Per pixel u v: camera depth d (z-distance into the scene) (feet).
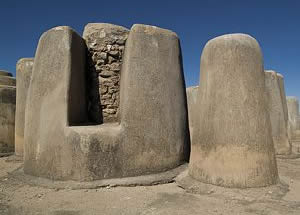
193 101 30.09
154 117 14.43
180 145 15.20
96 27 17.11
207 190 11.94
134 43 14.57
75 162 13.23
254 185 11.68
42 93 14.26
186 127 15.96
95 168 13.24
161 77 14.90
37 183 13.33
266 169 11.99
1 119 24.68
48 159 13.61
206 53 13.25
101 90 16.87
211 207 10.49
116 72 17.02
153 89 14.60
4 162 21.35
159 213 9.99
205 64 13.21
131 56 14.46
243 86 12.18
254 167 11.78
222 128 12.09
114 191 12.53
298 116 49.16
